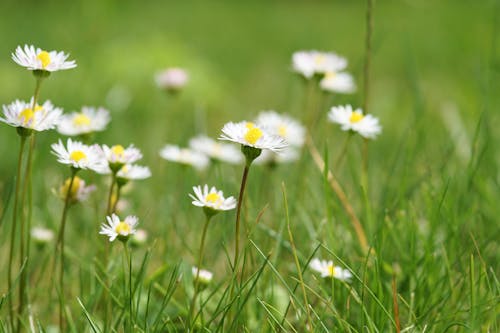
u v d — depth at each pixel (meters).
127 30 2.61
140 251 1.05
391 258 1.00
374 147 1.25
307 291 0.98
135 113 1.57
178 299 0.98
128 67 1.77
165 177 1.15
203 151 1.06
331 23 3.20
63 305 0.94
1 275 1.02
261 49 2.62
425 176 1.07
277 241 0.99
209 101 1.77
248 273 1.00
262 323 0.94
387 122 1.53
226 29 3.03
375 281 0.94
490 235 1.03
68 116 0.99
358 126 1.00
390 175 1.07
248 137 0.90
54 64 0.90
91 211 1.08
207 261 1.04
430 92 1.80
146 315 0.91
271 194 1.11
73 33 1.94
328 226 0.99
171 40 2.40
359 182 1.11
